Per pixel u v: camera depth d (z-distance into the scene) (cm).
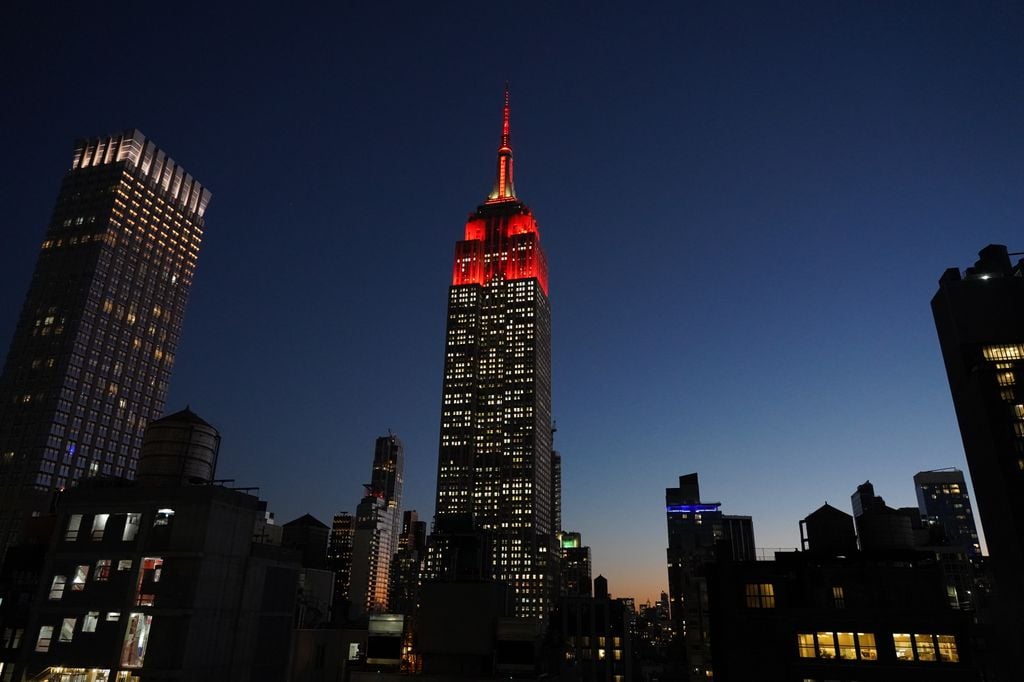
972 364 16338
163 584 5850
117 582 5912
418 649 8369
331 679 9281
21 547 9319
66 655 5738
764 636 7431
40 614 5916
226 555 6269
